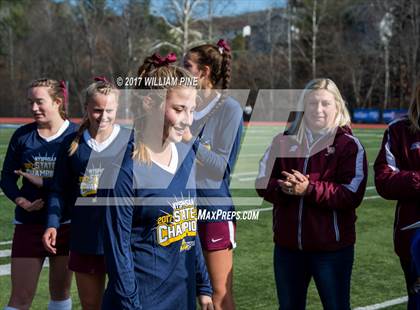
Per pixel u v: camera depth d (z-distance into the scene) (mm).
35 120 3986
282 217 3443
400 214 3434
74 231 3332
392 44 38219
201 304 2975
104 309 2486
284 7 41781
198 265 2955
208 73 3516
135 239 2545
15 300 3793
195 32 36219
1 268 5500
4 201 9094
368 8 39062
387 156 3465
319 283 3361
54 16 41656
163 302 2596
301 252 3412
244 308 4551
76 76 38656
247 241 6770
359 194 3283
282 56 40688
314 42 38781
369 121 35156
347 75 39094
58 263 3889
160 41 36156
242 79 38906
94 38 37969
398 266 5773
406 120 3484
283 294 3475
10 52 41281
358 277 5395
